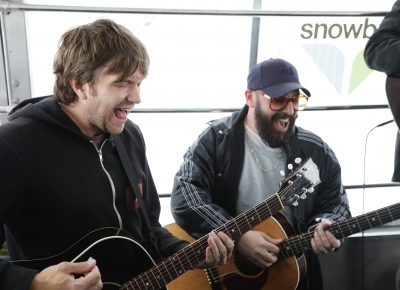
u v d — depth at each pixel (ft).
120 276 4.39
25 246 4.10
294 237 5.94
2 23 7.34
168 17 8.69
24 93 7.87
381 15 8.34
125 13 7.48
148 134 9.65
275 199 5.34
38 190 3.90
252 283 6.05
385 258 9.64
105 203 4.26
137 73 3.95
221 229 5.25
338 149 10.25
